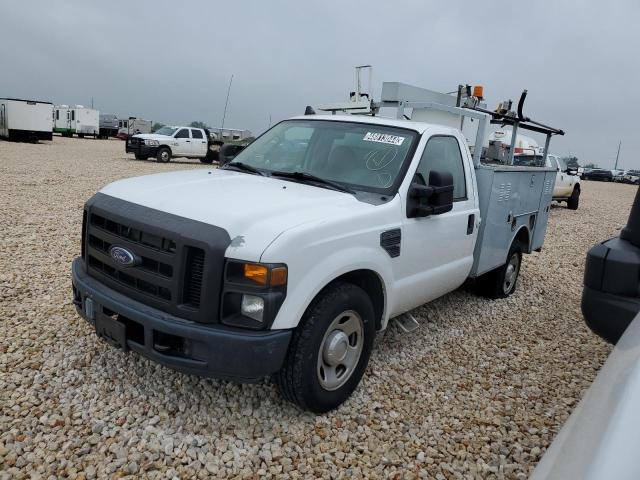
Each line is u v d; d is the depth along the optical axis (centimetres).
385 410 355
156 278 301
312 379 314
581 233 1273
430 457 311
